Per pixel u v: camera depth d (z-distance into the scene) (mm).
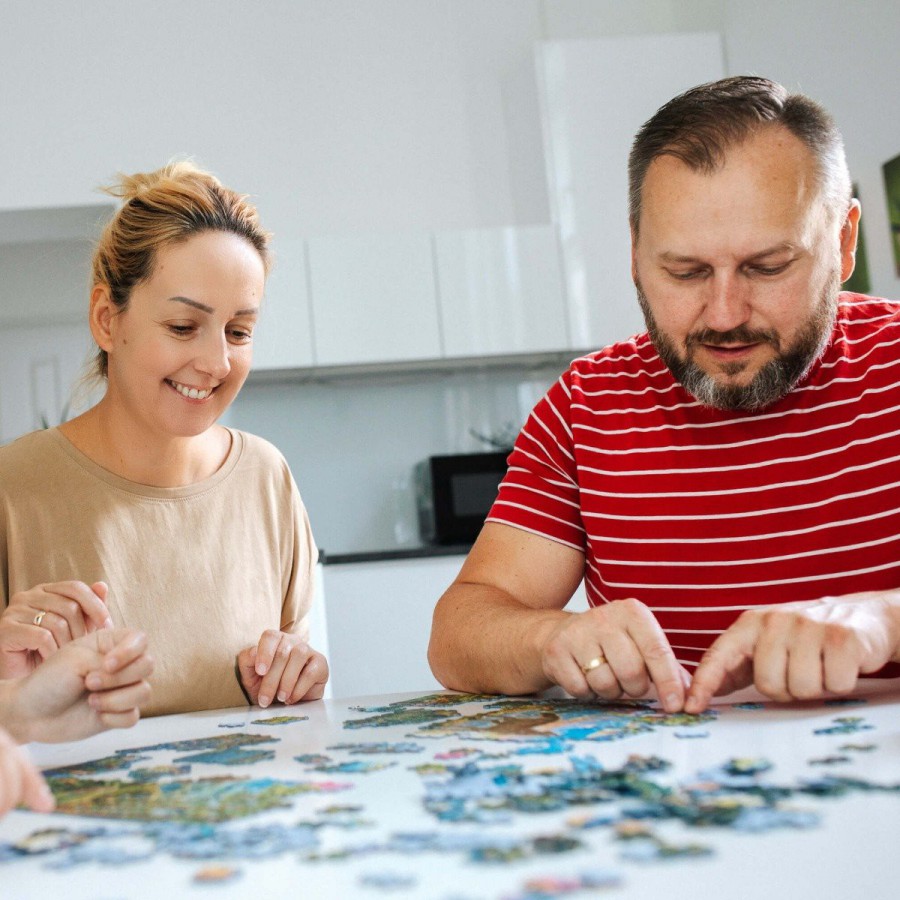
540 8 4102
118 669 862
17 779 588
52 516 1352
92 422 1423
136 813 627
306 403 4145
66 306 5094
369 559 3207
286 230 3910
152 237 1283
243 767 751
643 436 1327
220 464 1487
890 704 860
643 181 1140
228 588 1436
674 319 1144
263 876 496
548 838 525
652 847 502
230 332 1345
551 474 1378
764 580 1273
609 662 944
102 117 3793
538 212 4023
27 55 3771
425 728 881
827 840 500
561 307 3801
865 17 3000
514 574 1337
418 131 4004
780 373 1153
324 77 3969
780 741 734
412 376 4180
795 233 1073
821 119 1120
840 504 1256
